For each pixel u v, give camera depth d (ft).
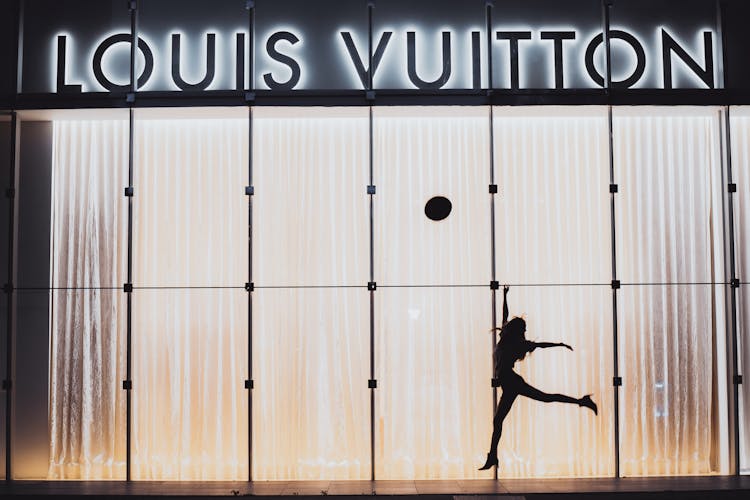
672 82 30.09
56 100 29.12
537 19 30.37
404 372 29.40
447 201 29.91
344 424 29.25
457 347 29.50
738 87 30.09
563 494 25.67
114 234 29.86
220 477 29.07
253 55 29.84
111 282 29.73
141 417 29.25
